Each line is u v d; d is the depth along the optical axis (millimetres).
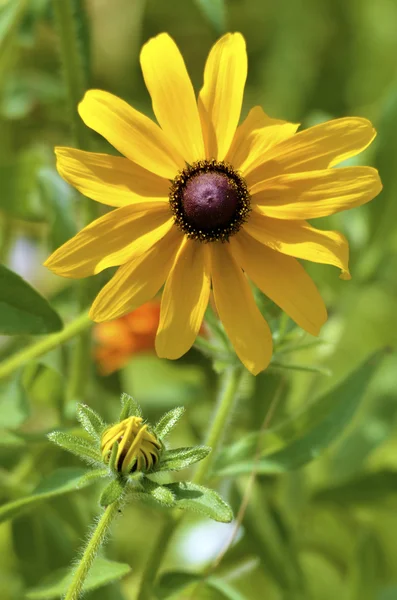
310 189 385
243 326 384
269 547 509
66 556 504
